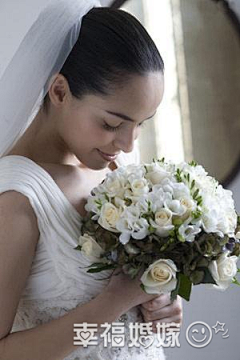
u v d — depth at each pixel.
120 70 1.52
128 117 1.55
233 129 2.96
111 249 1.51
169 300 1.67
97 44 1.55
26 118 1.68
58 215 1.59
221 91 2.95
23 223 1.54
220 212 1.54
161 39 2.90
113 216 1.51
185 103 2.94
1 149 1.70
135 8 2.87
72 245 1.60
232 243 1.54
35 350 1.52
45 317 1.65
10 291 1.53
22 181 1.56
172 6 2.89
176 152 2.95
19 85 1.66
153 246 1.49
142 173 1.58
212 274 1.50
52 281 1.62
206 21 2.91
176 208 1.49
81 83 1.55
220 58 2.93
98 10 1.62
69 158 1.75
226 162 2.97
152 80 1.55
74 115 1.58
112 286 1.57
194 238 1.50
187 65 2.92
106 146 1.59
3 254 1.52
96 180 1.80
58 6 1.62
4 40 2.85
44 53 1.61
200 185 1.56
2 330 1.54
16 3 2.84
